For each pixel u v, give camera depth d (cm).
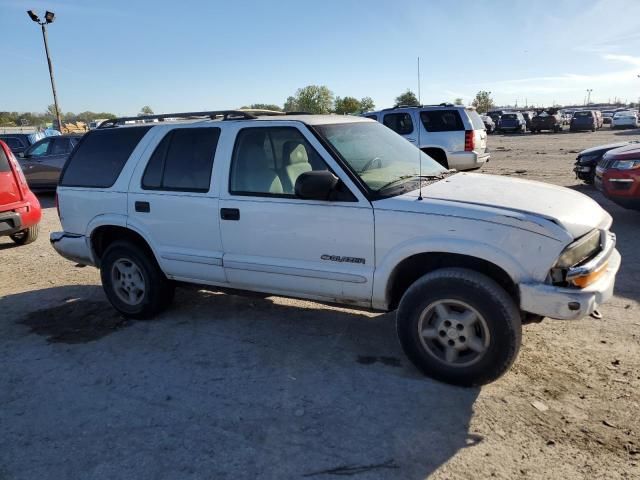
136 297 498
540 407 326
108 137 507
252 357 413
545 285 316
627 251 648
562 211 338
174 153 461
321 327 466
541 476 267
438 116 1153
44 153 1377
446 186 387
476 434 303
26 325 502
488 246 326
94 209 502
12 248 855
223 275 438
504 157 1953
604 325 441
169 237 461
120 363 412
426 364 360
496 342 329
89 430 322
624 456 279
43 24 2358
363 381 367
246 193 417
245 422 324
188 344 442
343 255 378
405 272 380
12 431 324
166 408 344
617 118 4094
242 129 428
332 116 456
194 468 282
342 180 376
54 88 2438
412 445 295
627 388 343
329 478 271
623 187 772
